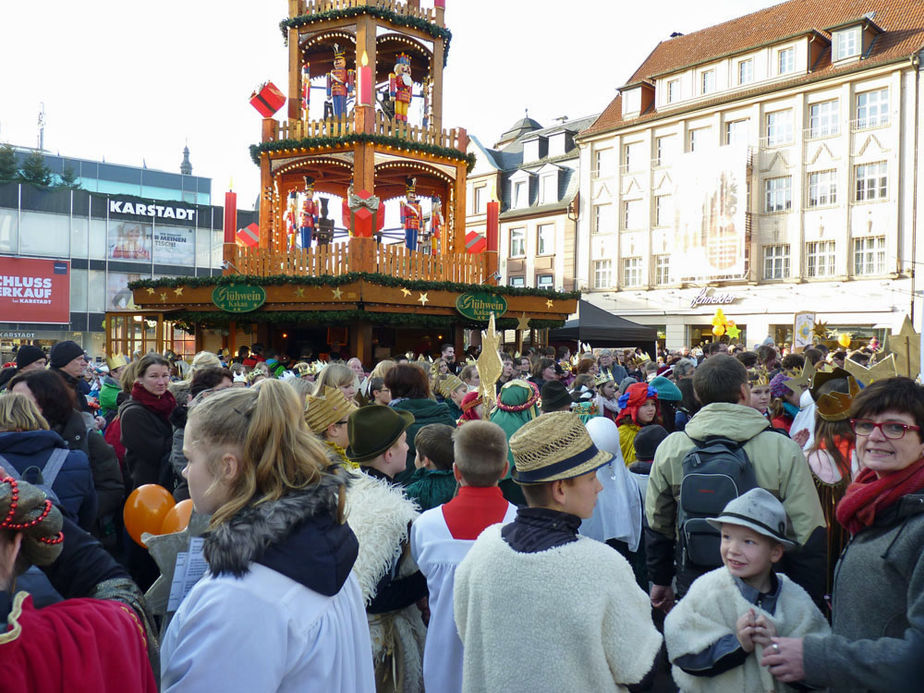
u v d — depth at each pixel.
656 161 38.94
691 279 37.62
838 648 1.99
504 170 48.78
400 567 2.99
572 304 21.36
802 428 4.90
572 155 44.50
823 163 33.03
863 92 31.95
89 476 3.22
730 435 3.15
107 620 1.58
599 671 1.96
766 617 2.40
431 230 21.25
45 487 2.22
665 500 3.49
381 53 20.70
